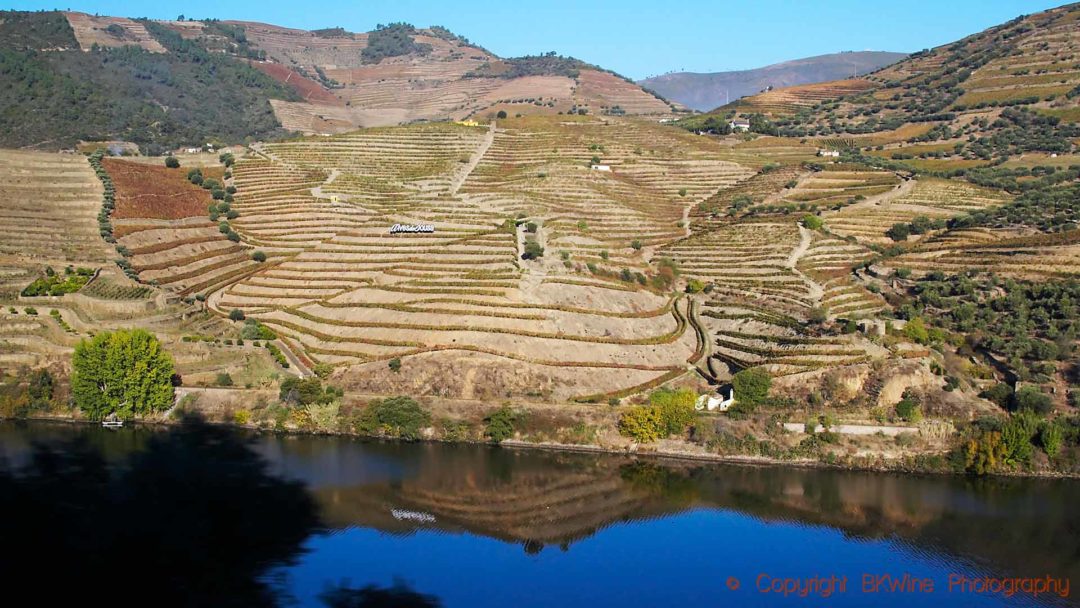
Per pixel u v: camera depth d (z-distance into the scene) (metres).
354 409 169.38
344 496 140.50
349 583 116.44
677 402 164.25
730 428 160.88
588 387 173.50
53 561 117.94
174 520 130.25
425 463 154.25
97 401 169.12
